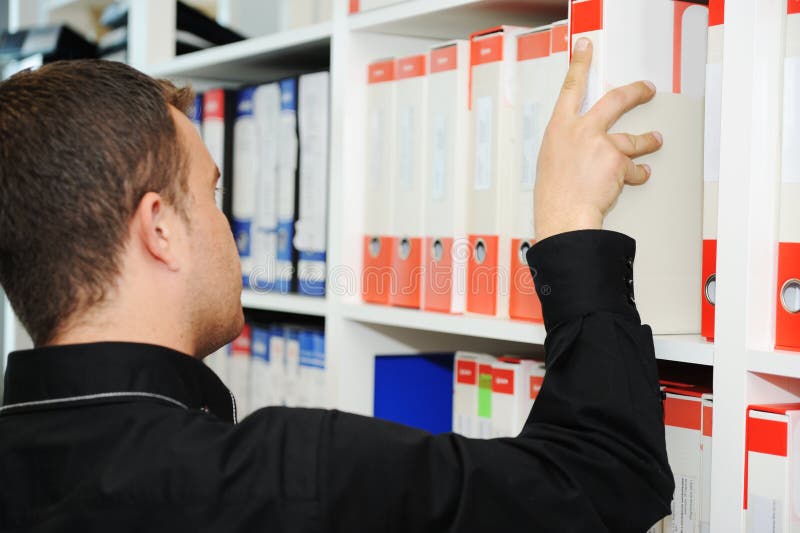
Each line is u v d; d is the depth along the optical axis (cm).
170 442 76
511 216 119
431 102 131
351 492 76
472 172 125
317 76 156
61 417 79
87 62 85
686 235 104
